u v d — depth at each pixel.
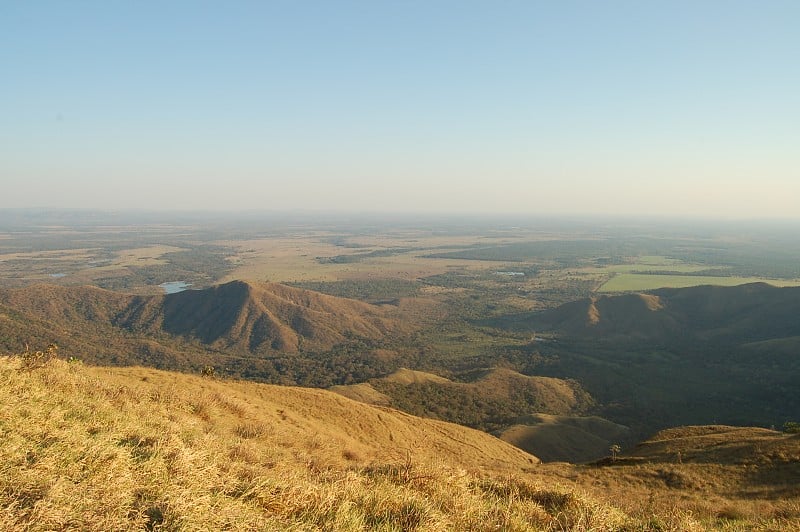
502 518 8.37
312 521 6.41
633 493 19.11
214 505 5.98
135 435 9.10
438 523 7.30
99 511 5.40
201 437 10.68
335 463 12.80
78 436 7.62
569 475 22.66
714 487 20.08
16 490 5.52
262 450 11.84
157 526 5.27
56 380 12.79
